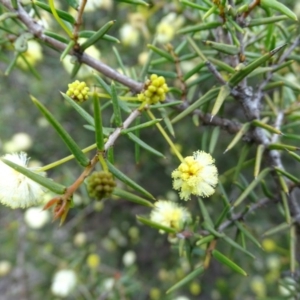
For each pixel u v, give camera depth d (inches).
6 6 5.6
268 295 13.0
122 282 11.1
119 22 12.8
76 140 15.5
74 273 11.8
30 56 8.7
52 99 15.3
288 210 6.0
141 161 14.5
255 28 7.2
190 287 14.1
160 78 4.5
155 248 16.9
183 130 13.9
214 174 4.4
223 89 4.9
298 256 7.9
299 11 10.2
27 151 15.6
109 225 17.0
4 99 16.2
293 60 5.8
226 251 13.6
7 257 14.4
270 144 5.8
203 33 7.0
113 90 4.0
